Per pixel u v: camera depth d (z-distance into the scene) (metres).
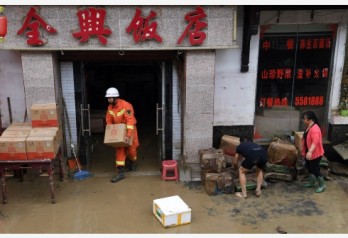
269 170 6.64
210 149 6.62
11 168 5.66
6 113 6.80
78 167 6.97
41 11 5.84
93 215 5.61
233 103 7.04
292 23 6.69
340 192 6.31
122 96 10.98
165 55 6.62
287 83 7.15
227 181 6.17
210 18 6.07
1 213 5.64
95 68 10.45
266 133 7.42
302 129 7.43
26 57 6.16
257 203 5.95
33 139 5.59
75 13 5.88
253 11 6.17
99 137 8.82
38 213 5.65
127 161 7.12
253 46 6.75
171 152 7.26
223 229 5.28
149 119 10.08
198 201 6.01
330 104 7.22
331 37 6.91
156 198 6.11
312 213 5.69
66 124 6.98
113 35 6.02
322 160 6.79
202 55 6.34
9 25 5.86
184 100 6.64
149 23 5.98
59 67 6.69
